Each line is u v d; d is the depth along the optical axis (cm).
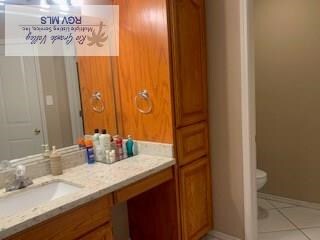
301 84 267
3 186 152
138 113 206
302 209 275
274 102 285
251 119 205
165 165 185
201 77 213
